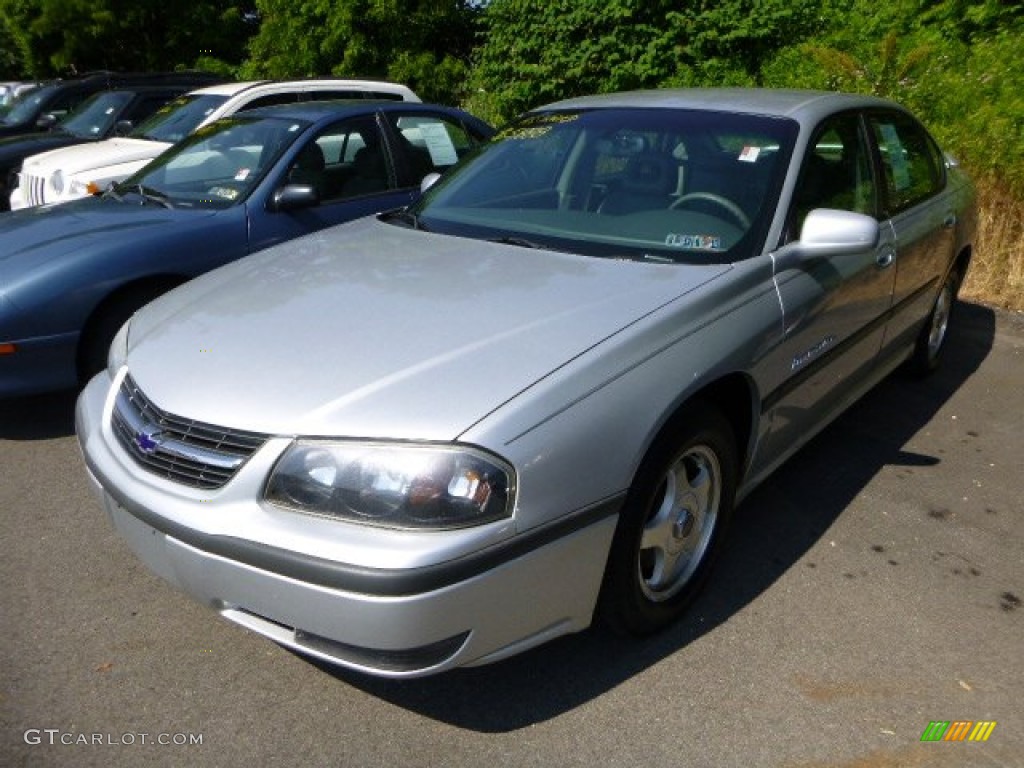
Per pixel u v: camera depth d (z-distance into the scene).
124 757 2.41
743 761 2.42
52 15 18.62
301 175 5.40
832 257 3.44
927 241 4.36
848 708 2.62
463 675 2.74
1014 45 8.23
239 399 2.39
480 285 2.91
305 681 2.71
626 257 3.16
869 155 3.99
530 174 3.80
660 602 2.87
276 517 2.25
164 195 5.33
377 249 3.37
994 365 5.57
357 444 2.22
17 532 3.54
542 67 10.59
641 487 2.57
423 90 14.23
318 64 14.62
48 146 9.64
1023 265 6.76
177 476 2.42
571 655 2.83
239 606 2.35
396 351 2.49
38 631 2.93
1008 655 2.87
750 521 3.66
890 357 4.42
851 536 3.56
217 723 2.54
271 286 3.06
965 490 3.96
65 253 4.40
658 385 2.55
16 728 2.51
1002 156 6.73
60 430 4.52
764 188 3.32
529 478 2.24
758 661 2.82
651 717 2.58
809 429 3.64
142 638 2.90
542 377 2.37
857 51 8.68
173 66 19.67
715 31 9.81
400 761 2.42
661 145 3.61
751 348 2.89
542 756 2.44
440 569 2.14
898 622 3.02
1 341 4.15
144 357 2.75
